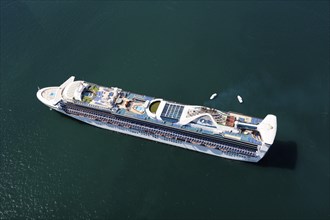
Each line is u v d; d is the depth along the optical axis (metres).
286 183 189.25
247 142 192.12
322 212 178.88
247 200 183.75
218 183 190.75
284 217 178.00
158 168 198.50
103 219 180.75
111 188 191.00
